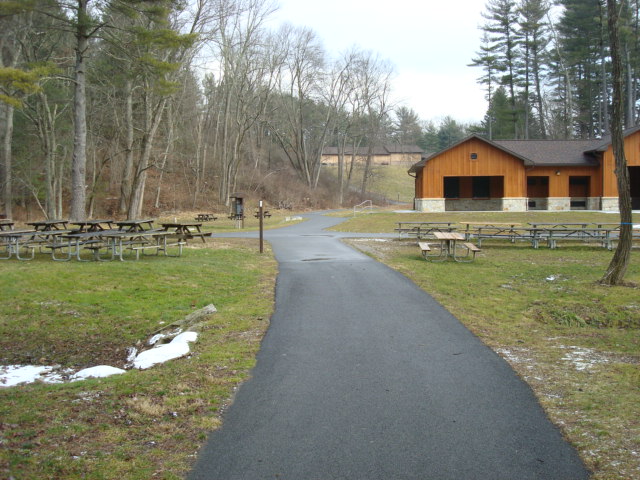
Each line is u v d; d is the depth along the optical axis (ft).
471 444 12.71
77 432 13.35
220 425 13.88
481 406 15.10
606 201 101.14
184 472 11.44
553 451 12.29
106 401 15.57
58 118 106.22
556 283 37.45
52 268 37.01
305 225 97.04
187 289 33.73
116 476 11.18
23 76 53.06
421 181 110.42
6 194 94.73
